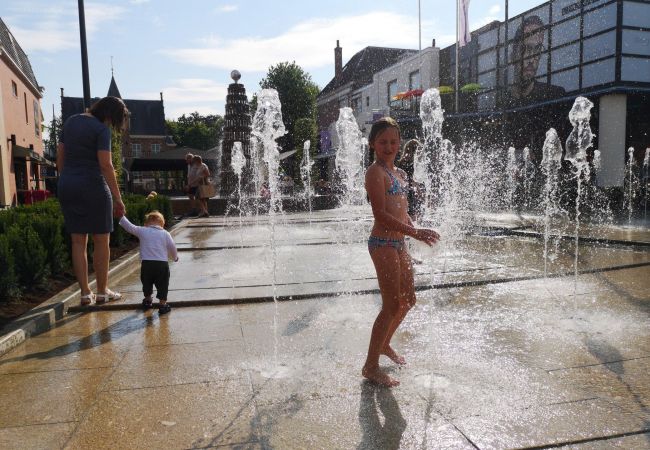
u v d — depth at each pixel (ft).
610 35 60.44
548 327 12.60
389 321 9.32
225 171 62.23
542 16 71.61
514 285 17.39
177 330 12.88
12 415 8.24
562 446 7.05
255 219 47.70
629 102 63.98
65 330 13.03
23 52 100.17
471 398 8.59
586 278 18.38
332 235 33.30
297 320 13.52
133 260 23.00
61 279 18.07
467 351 10.96
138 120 215.10
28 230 16.97
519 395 8.69
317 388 9.11
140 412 8.27
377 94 113.39
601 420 7.76
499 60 81.61
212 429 7.66
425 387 9.07
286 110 136.46
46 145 222.28
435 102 41.93
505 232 33.47
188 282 18.47
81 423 7.93
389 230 9.36
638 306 14.43
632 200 61.67
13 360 10.83
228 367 10.21
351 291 16.52
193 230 38.06
